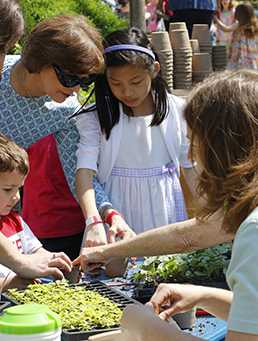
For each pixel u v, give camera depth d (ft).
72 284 6.01
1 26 5.79
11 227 7.25
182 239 6.21
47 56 6.18
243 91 3.61
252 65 24.27
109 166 8.76
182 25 13.75
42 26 6.36
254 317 3.17
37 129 8.07
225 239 6.13
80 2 18.83
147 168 8.73
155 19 22.75
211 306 4.63
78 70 6.26
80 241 10.76
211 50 15.90
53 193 10.28
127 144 8.68
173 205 8.88
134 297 5.97
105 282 6.71
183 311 4.52
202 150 3.76
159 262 6.61
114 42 7.73
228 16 29.04
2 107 7.63
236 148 3.58
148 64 7.68
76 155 8.63
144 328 3.83
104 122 8.43
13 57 7.77
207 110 3.68
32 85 7.29
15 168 6.31
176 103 8.98
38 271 6.32
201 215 4.08
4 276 6.57
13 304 5.30
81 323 4.61
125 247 6.53
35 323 3.70
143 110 8.83
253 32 23.72
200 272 6.45
